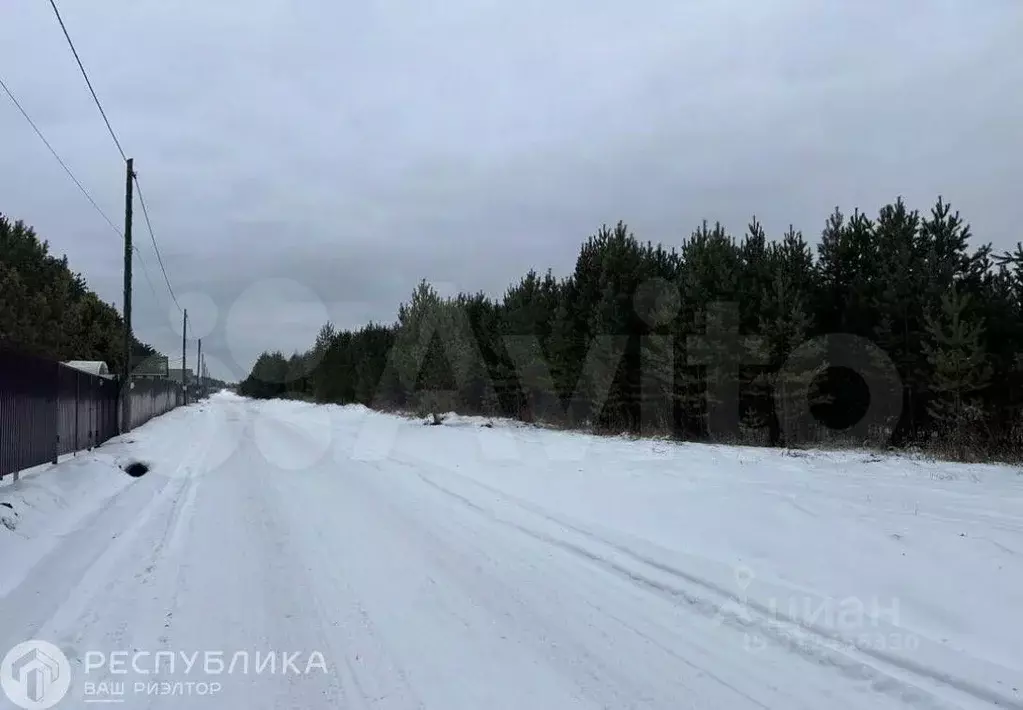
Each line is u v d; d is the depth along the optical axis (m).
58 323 29.03
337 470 15.36
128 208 24.94
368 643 5.15
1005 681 4.26
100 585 6.59
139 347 61.84
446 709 4.12
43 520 9.15
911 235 18.70
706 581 6.41
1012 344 15.95
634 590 6.38
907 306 17.83
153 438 24.36
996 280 16.70
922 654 4.69
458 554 7.71
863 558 6.64
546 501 10.61
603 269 24.23
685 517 8.80
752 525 8.12
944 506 8.72
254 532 8.96
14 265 29.16
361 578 6.81
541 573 6.95
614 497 10.44
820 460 14.41
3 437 10.77
